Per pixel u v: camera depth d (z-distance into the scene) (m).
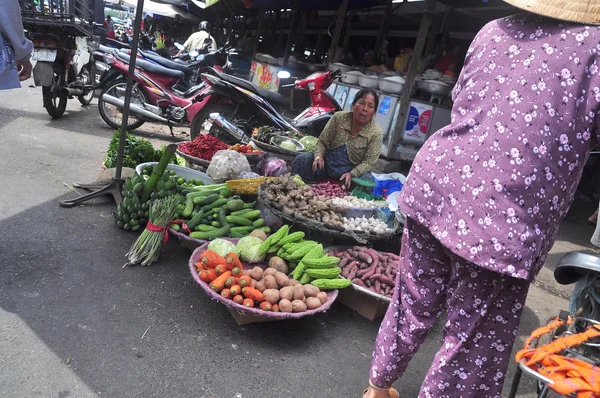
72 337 2.24
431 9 6.18
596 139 1.35
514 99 1.37
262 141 4.99
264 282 2.54
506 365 1.59
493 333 1.55
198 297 2.79
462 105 1.52
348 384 2.29
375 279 2.82
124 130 3.67
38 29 5.72
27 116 6.38
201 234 3.08
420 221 1.59
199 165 4.51
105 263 2.96
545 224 1.40
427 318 1.77
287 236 2.95
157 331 2.41
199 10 17.02
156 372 2.12
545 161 1.34
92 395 1.93
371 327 2.83
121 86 6.25
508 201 1.37
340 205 3.33
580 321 1.89
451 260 1.59
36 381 1.94
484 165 1.41
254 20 14.15
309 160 4.30
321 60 10.99
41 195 3.78
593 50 1.31
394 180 4.41
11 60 2.50
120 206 3.43
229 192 3.62
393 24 10.20
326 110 5.92
